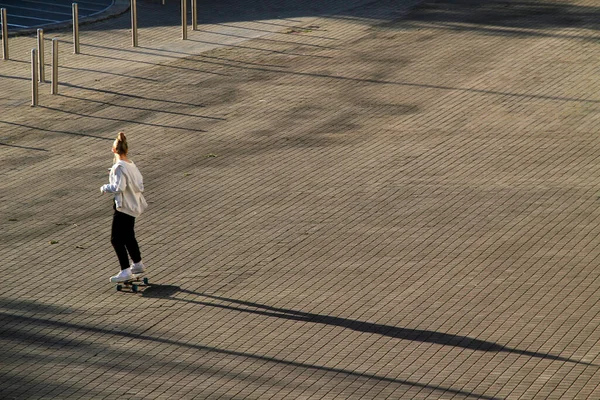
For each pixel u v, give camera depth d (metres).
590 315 25.62
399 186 36.47
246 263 29.88
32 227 33.34
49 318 26.36
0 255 30.92
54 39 48.62
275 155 40.41
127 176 27.73
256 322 25.88
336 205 34.66
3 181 37.97
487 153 40.06
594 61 53.09
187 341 24.89
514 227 32.22
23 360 23.92
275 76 51.88
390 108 46.44
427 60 54.16
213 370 23.28
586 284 27.62
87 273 29.52
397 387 22.20
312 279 28.55
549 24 61.38
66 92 49.59
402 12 65.88
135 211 28.06
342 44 57.88
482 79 50.50
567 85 49.19
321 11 67.06
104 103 47.84
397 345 24.31
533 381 22.30
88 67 53.94
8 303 27.31
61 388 22.47
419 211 33.88
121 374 23.16
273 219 33.53
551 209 33.75
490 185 36.34
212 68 53.50
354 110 46.25
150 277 28.98
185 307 26.92
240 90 49.56
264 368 23.31
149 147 41.69
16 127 44.59
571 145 40.78
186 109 46.84
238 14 66.75
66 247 31.62
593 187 35.84
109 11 66.62
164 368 23.44
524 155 39.75
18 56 56.53
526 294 27.08
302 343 24.58
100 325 25.91
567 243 30.75
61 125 44.78
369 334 24.95
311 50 56.78
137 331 25.52
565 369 22.83
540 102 46.75
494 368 22.98
